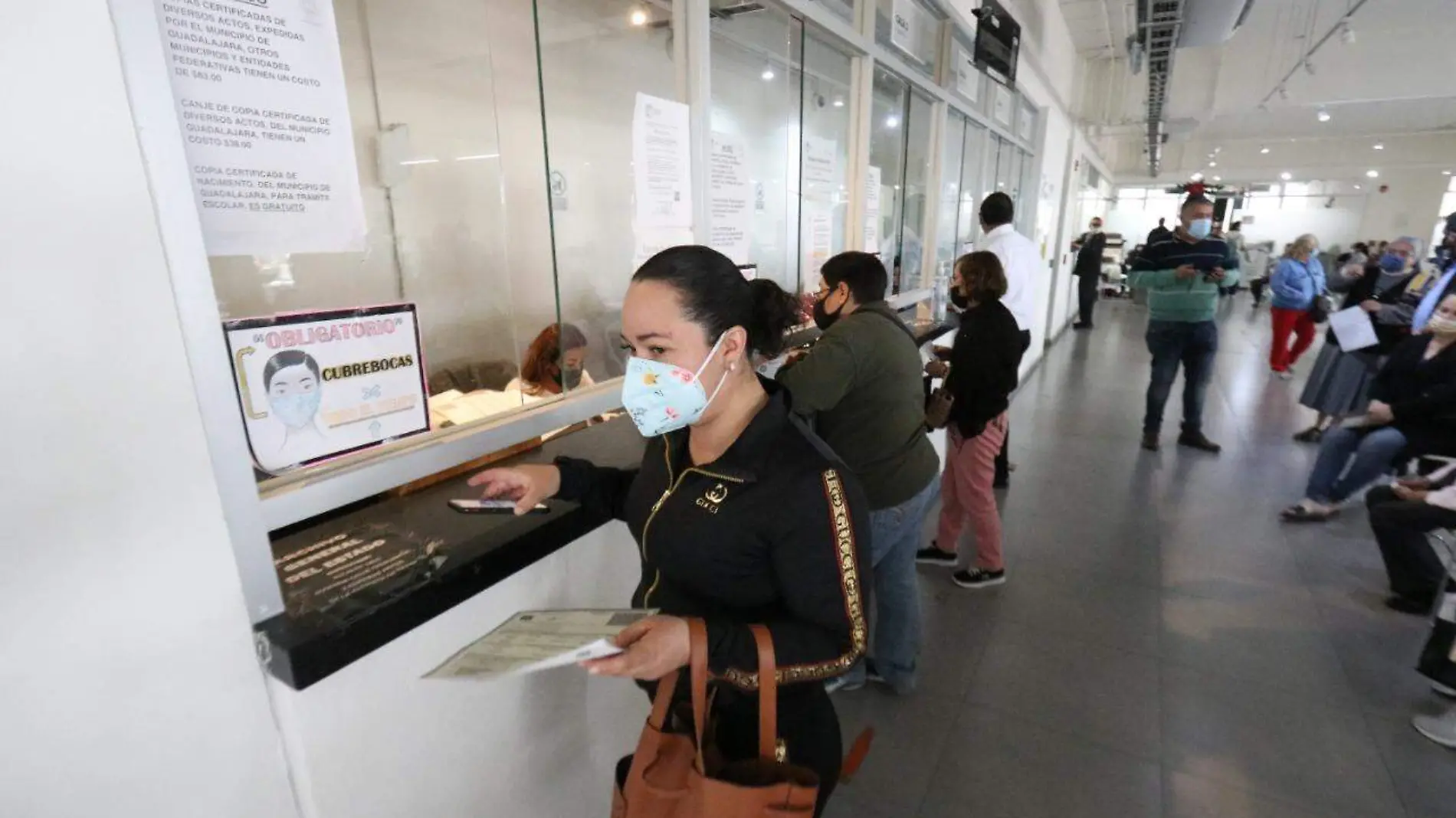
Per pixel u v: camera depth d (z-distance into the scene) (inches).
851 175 103.0
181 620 27.3
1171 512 130.2
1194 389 163.3
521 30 71.7
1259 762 70.3
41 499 22.9
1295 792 66.7
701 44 66.2
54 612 23.6
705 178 69.7
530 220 73.2
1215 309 156.7
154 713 27.0
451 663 30.0
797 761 37.1
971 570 104.0
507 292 71.0
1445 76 266.7
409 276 62.4
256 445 32.9
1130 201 701.9
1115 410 204.5
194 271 26.6
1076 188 348.2
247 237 32.6
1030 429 185.2
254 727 30.5
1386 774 68.5
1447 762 69.8
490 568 37.4
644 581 40.8
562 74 74.1
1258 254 603.8
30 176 21.6
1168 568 109.3
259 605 30.2
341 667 30.9
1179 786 67.7
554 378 59.3
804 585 32.7
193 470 27.1
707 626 30.6
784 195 93.3
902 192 123.6
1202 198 152.1
